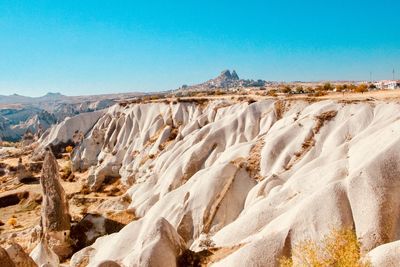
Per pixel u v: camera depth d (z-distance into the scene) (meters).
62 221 47.38
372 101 48.47
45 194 47.62
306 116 50.59
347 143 39.22
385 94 58.69
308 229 24.92
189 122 80.81
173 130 81.12
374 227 24.45
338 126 46.34
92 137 95.81
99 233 48.62
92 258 39.47
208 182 41.78
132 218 50.16
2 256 24.33
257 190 38.81
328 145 44.31
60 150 112.75
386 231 24.30
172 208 41.91
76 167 92.62
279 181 39.50
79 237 48.62
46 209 47.31
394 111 42.84
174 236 29.61
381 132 34.84
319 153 44.50
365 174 26.75
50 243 46.59
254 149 48.94
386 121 40.25
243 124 61.12
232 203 40.91
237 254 25.11
